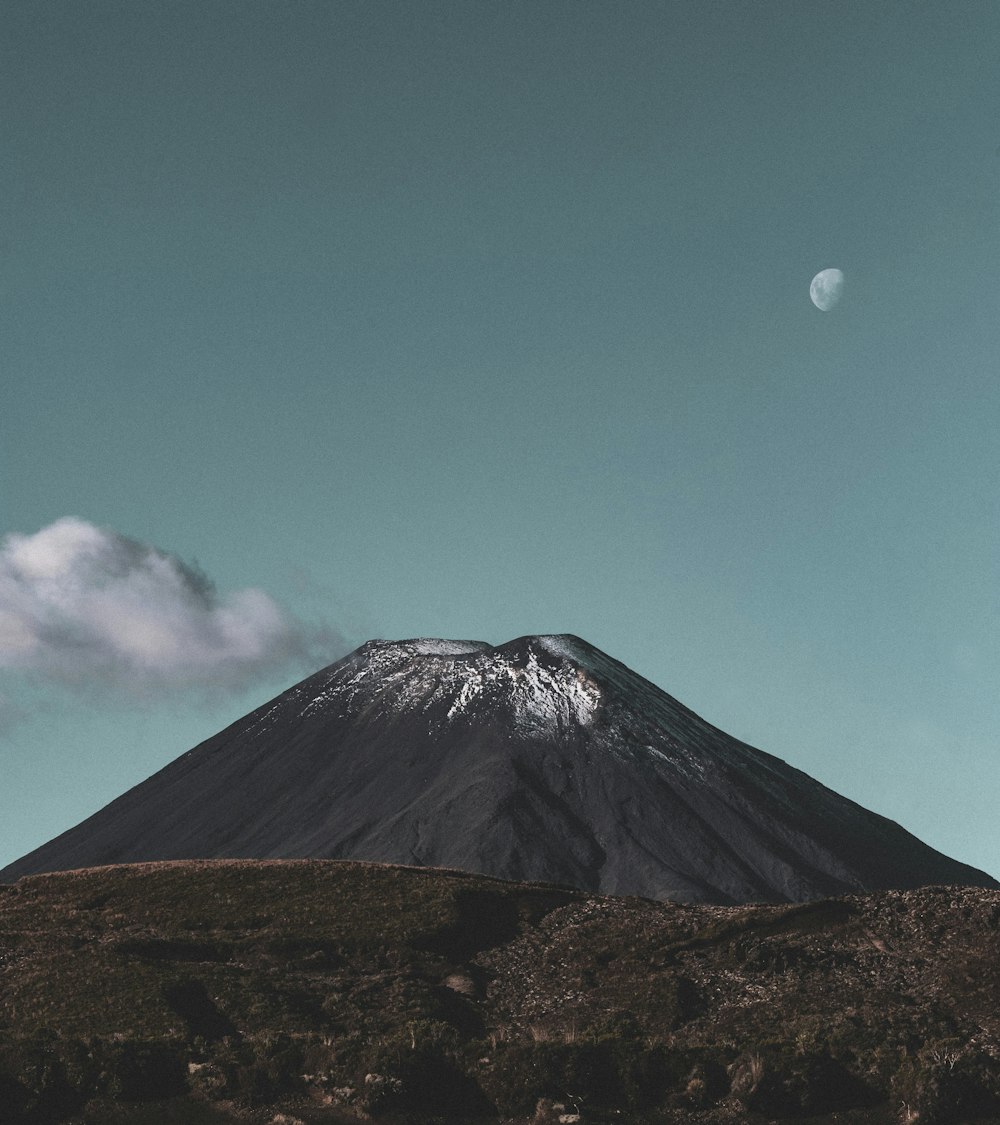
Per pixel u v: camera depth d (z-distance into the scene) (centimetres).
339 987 6669
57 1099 5138
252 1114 5078
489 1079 5278
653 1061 5356
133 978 6506
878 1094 5212
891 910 7394
